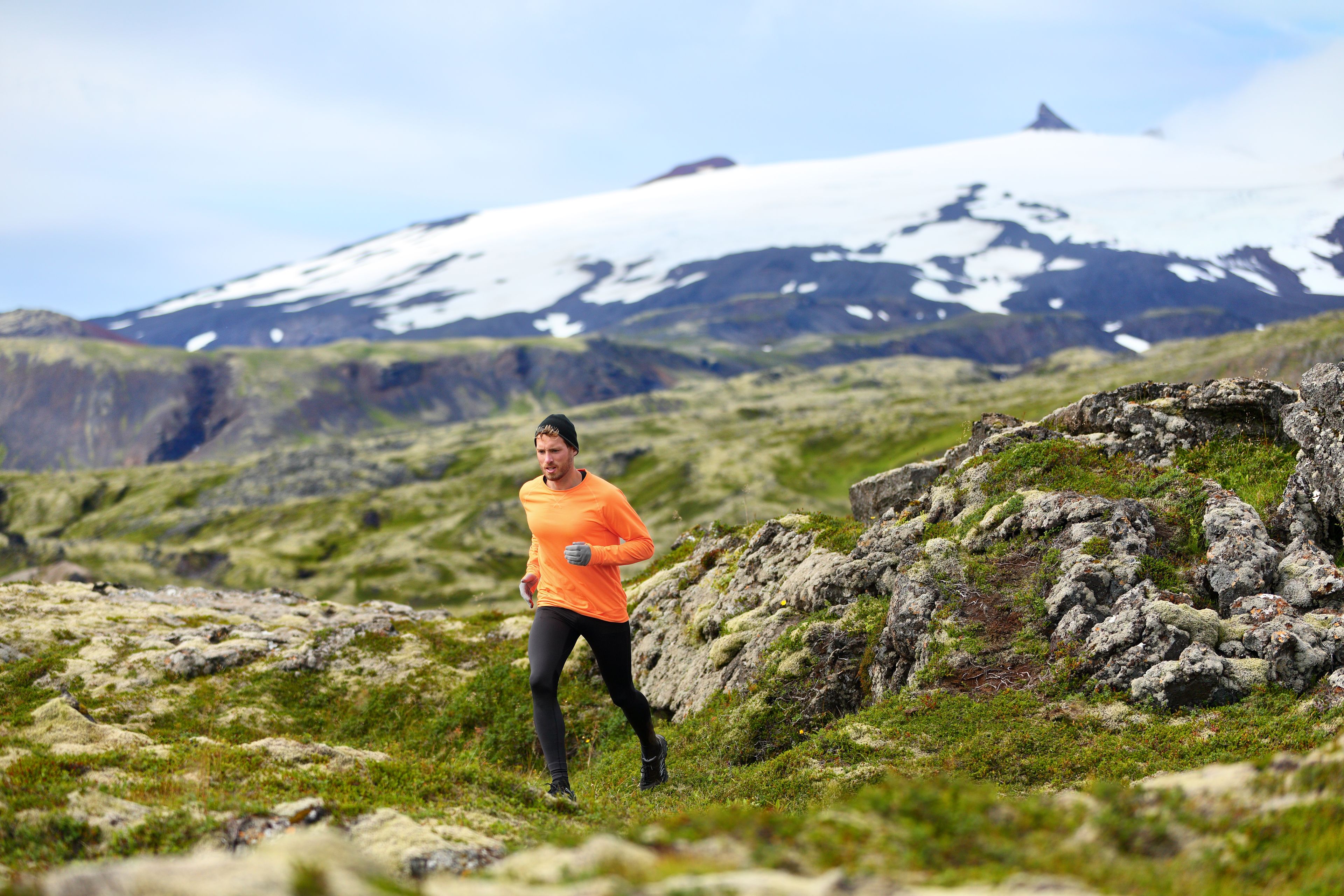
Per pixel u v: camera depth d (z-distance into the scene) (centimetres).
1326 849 420
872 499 2120
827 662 1413
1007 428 1981
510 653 1952
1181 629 1155
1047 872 405
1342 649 1094
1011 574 1394
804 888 352
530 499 1023
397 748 1652
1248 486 1573
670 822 484
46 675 1783
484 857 645
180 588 2533
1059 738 1059
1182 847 460
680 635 1841
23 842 619
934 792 473
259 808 681
